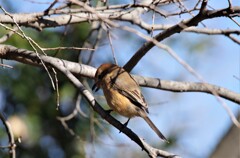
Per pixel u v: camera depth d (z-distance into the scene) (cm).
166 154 927
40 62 966
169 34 1055
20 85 1444
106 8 1087
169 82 1159
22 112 1459
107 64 1174
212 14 977
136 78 1163
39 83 1459
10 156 1041
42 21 1122
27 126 1442
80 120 1464
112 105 1152
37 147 1473
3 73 1427
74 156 1470
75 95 1451
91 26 1359
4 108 1459
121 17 1197
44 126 1478
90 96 937
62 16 1140
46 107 1472
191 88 1155
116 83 1141
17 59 1040
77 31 1416
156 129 1096
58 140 1484
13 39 1329
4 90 1457
